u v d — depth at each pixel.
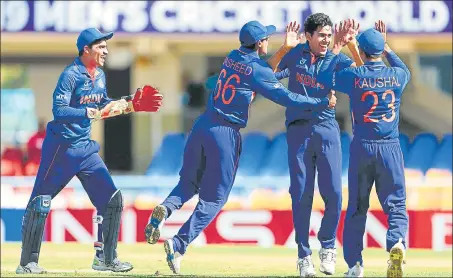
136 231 40.72
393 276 24.42
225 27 48.62
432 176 42.62
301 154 26.50
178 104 55.47
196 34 48.75
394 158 25.31
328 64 26.11
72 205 40.88
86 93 26.83
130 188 42.31
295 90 26.45
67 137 26.98
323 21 25.91
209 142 26.08
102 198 27.77
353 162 25.59
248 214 40.38
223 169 26.09
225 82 26.19
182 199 26.42
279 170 46.84
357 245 26.02
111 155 56.00
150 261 33.72
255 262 34.03
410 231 39.75
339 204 26.72
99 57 26.88
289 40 26.61
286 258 35.53
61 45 54.16
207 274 29.25
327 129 26.39
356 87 25.25
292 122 26.58
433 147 47.28
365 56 25.50
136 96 26.98
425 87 57.59
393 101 25.28
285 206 40.44
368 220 39.75
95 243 28.47
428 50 54.09
